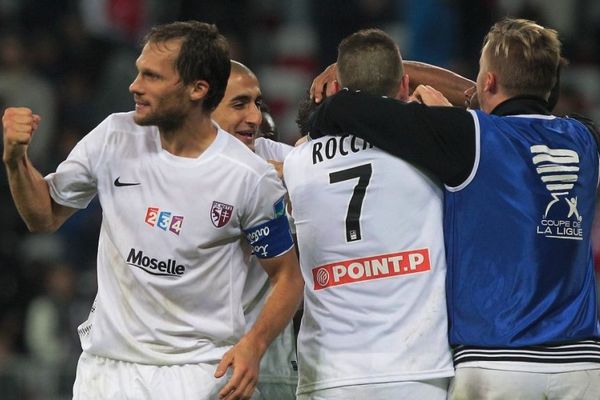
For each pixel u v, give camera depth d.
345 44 16.23
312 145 16.03
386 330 15.40
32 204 15.52
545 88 16.12
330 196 15.72
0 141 42.72
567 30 49.88
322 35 49.06
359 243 15.58
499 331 15.20
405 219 15.56
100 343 15.88
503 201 15.44
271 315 15.55
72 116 44.28
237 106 17.50
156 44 15.38
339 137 15.87
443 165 15.42
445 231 15.65
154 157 15.64
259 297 16.81
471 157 15.43
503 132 15.57
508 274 15.35
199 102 15.55
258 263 16.77
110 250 15.86
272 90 48.09
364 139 15.62
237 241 15.91
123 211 15.70
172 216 15.53
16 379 34.69
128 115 16.03
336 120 15.70
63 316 37.00
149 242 15.59
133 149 15.74
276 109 47.59
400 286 15.48
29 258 39.41
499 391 15.12
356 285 15.58
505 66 16.08
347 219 15.63
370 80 15.93
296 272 15.94
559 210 15.55
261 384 17.91
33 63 46.50
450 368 15.45
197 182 15.54
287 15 53.75
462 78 18.41
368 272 15.55
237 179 15.56
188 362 15.77
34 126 14.96
